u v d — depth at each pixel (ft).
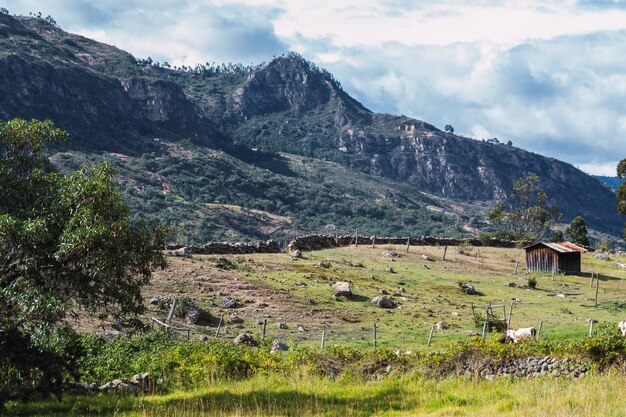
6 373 63.05
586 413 53.98
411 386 77.71
